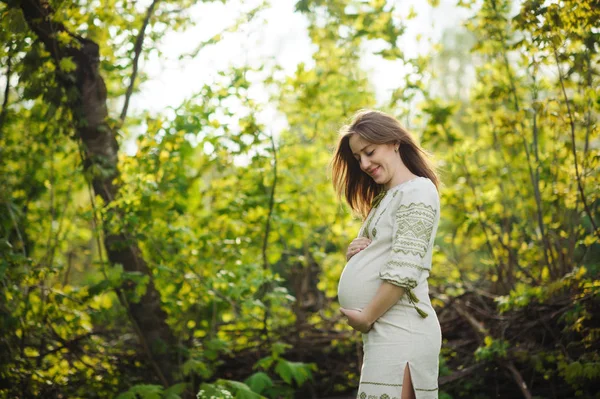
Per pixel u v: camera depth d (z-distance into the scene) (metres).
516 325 4.28
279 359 4.45
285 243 5.36
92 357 4.71
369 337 2.57
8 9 4.02
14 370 4.40
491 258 5.08
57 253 5.32
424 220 2.48
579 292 4.13
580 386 4.00
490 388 4.29
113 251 4.50
